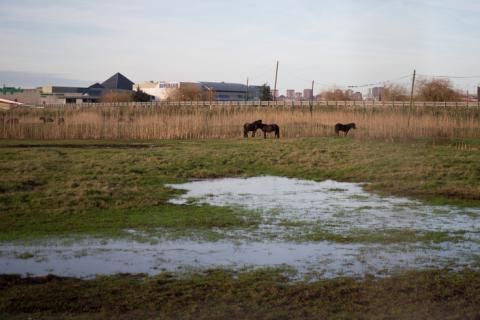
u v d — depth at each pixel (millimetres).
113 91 127250
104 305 8234
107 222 13891
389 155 27078
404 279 9391
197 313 7922
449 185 19609
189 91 113188
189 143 35906
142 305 8227
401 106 60625
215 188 19891
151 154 28266
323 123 48031
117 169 23094
